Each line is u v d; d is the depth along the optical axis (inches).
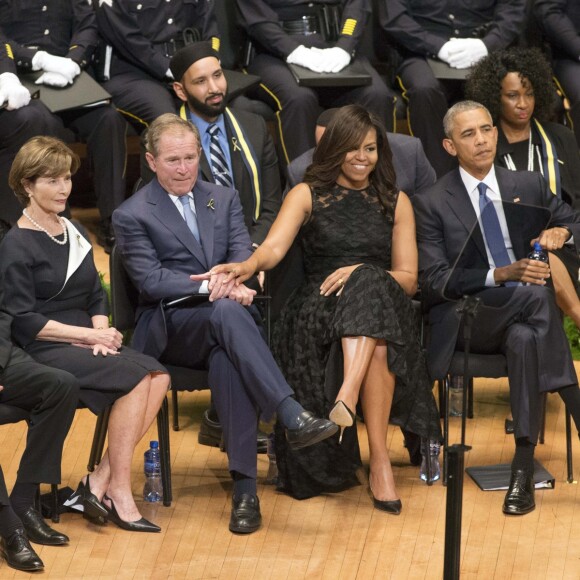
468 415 707.4
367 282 588.7
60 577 525.3
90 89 853.2
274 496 609.6
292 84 891.4
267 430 691.4
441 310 627.5
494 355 616.1
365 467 637.9
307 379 606.5
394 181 635.5
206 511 592.1
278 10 925.2
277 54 914.7
